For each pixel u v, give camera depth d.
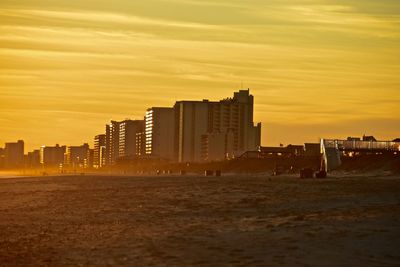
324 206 64.88
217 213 62.03
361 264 29.72
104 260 33.22
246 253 33.91
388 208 57.19
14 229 50.12
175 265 31.08
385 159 162.12
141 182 157.12
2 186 148.38
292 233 41.53
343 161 174.12
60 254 35.66
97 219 58.34
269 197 83.94
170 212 64.62
